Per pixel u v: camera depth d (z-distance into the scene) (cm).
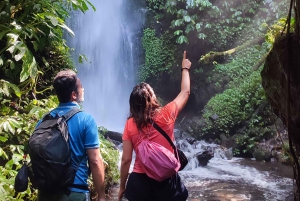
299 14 166
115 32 1266
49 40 414
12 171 292
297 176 194
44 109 358
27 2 361
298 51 170
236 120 900
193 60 1157
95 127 212
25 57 322
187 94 250
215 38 1109
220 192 561
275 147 805
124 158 236
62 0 426
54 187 194
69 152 199
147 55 1220
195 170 712
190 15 1132
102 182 211
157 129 229
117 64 1255
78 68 1162
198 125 955
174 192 232
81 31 1180
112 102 1221
